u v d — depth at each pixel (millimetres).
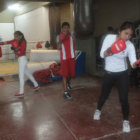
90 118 2893
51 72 5141
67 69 3750
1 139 2410
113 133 2443
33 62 5891
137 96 3768
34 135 2475
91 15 4223
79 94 4078
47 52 6098
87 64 6000
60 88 4609
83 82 5055
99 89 4375
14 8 10086
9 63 8750
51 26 6449
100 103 2730
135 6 4492
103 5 5465
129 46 2264
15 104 3637
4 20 10672
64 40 3646
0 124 2818
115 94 3949
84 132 2494
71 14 6098
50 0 6543
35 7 8477
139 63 2104
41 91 4430
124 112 2451
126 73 2355
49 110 3275
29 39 9625
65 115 3039
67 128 2615
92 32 4414
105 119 2836
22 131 2592
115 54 2270
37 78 4855
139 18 4438
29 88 4711
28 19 9383
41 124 2770
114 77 2398
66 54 3680
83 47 6023
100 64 5855
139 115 2932
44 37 8156
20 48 3805
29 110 3314
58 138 2381
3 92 4512
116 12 5051
